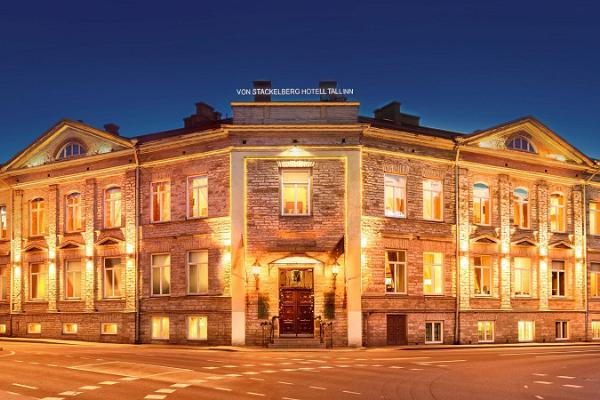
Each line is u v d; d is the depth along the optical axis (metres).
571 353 29.70
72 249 38.94
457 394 16.38
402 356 27.17
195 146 34.81
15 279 41.03
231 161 33.28
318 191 32.97
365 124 32.94
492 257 37.59
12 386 17.59
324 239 32.72
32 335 40.06
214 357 25.81
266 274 32.53
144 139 39.12
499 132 37.94
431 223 35.59
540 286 39.00
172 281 35.12
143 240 36.34
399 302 34.03
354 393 16.47
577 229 40.84
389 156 34.53
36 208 41.00
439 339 35.41
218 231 33.69
